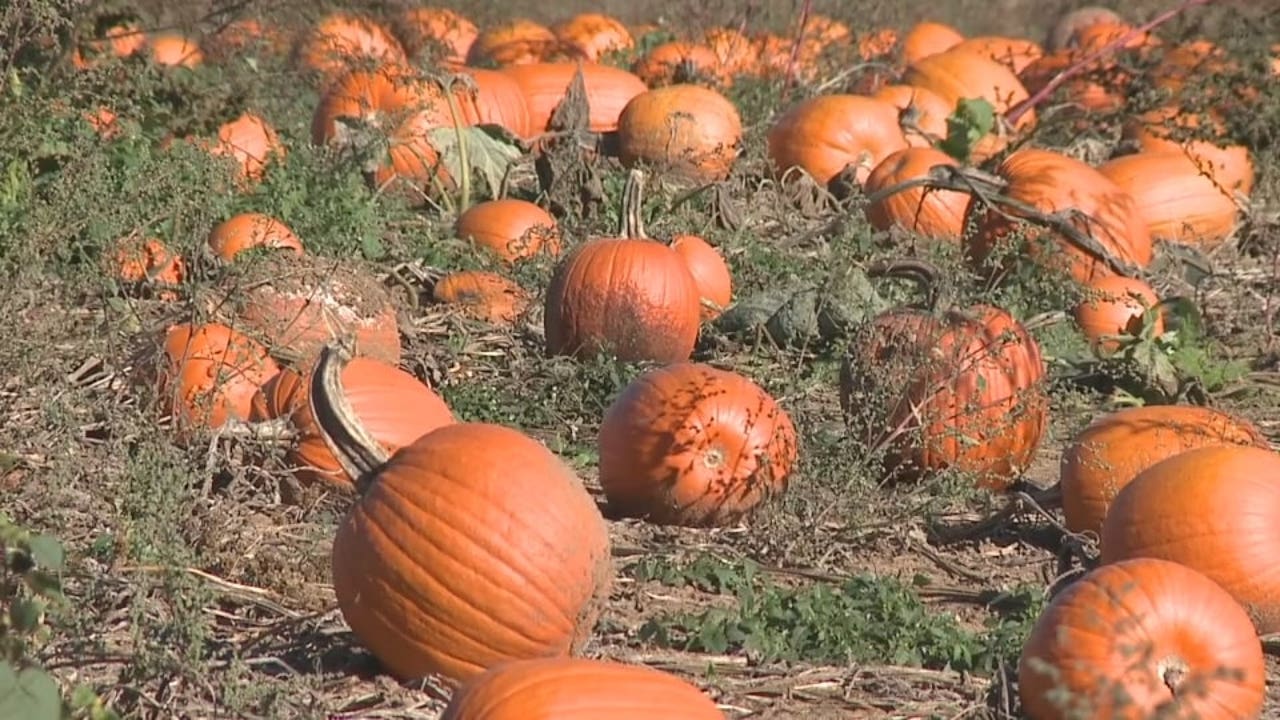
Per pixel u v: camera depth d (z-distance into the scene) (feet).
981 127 179.83
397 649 73.46
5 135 124.06
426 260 139.13
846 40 223.71
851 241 145.59
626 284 119.75
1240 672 69.41
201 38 187.42
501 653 73.00
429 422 93.20
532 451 75.00
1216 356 133.08
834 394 120.57
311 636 78.33
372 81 168.04
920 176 155.02
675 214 151.02
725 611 83.76
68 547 84.02
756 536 93.15
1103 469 93.30
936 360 101.09
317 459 93.56
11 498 88.07
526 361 120.37
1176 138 169.17
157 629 74.84
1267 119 171.73
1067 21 259.80
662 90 171.42
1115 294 133.69
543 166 157.58
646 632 80.33
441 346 123.34
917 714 75.00
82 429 94.89
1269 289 149.59
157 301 114.11
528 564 72.64
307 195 142.41
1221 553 82.12
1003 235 144.46
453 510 72.79
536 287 133.69
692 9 228.02
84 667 72.84
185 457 90.27
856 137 170.81
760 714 74.43
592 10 285.43
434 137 159.33
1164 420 94.84
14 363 99.91
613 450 96.63
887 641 80.53
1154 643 69.92
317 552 87.15
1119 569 72.13
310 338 107.04
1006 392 101.86
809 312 128.47
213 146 145.59
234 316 103.09
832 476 96.22
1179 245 156.35
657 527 95.45
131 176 123.03
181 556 76.74
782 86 203.92
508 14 242.37
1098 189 147.74
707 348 130.21
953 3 306.55
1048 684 71.10
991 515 99.19
